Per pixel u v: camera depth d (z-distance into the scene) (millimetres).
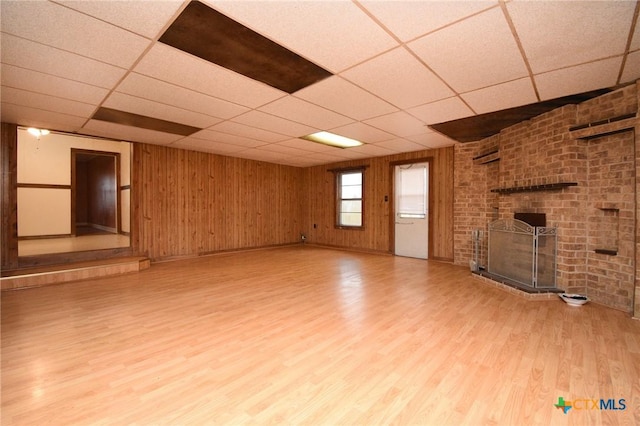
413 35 2020
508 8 1734
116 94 3098
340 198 7832
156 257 5719
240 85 2869
